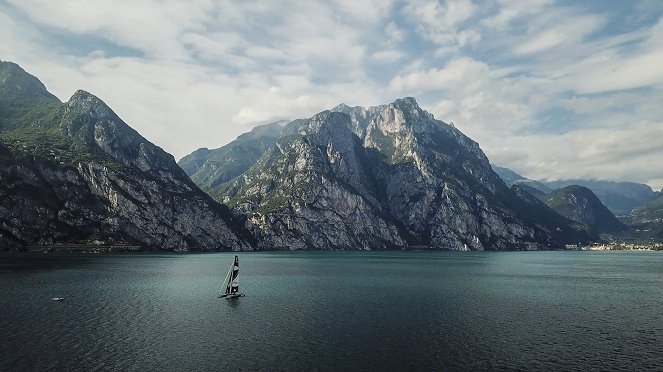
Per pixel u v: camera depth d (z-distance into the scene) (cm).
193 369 5841
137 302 10500
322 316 9219
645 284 16300
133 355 6369
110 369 5784
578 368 6091
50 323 8125
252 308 10056
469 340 7406
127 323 8300
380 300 11406
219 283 14500
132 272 17488
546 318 9288
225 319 8831
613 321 9056
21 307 9506
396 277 17862
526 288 14488
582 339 7550
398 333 7819
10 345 6688
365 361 6244
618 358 6512
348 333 7769
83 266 19488
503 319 9125
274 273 19312
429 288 14088
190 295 11812
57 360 6075
